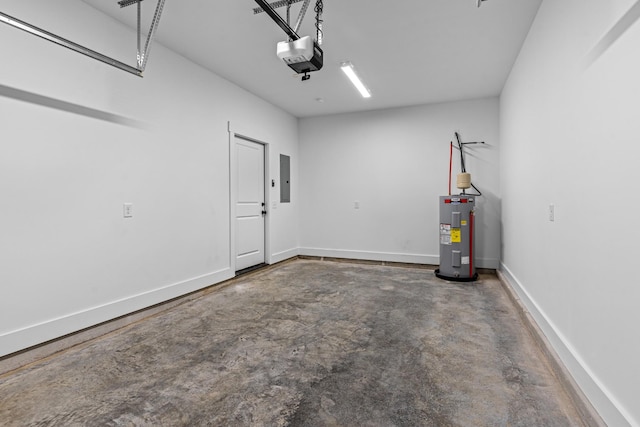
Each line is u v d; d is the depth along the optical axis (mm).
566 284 1924
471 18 2740
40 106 2244
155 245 3113
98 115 2617
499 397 1712
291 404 1658
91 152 2566
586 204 1660
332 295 3627
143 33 2988
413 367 2031
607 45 1441
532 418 1542
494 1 2504
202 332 2609
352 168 5617
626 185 1285
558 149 2086
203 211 3715
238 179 4469
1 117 2059
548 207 2291
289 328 2680
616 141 1364
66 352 2287
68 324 2387
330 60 3557
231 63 3635
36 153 2227
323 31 2963
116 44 2748
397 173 5316
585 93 1677
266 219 5090
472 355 2188
